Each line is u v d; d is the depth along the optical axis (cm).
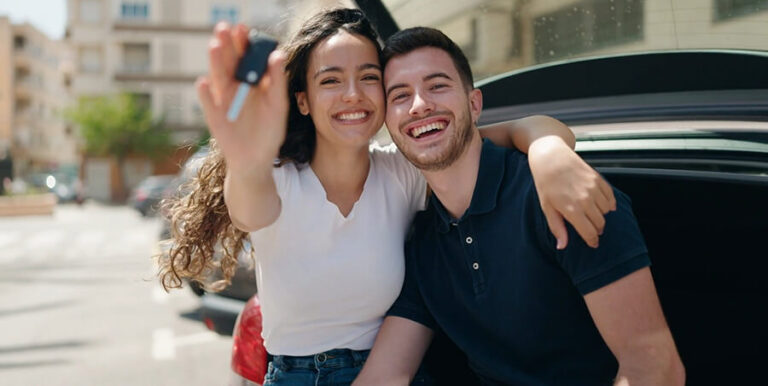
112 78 3594
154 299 670
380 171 160
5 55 4841
